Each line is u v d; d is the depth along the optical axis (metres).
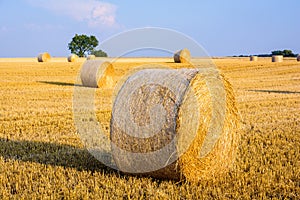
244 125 11.36
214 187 6.11
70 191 5.79
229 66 40.25
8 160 7.60
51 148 8.72
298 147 8.61
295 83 25.56
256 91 20.84
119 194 5.77
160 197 5.63
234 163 7.34
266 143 9.03
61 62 49.19
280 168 7.01
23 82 25.34
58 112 13.66
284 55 95.75
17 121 11.98
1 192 5.82
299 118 12.52
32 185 6.16
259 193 5.84
